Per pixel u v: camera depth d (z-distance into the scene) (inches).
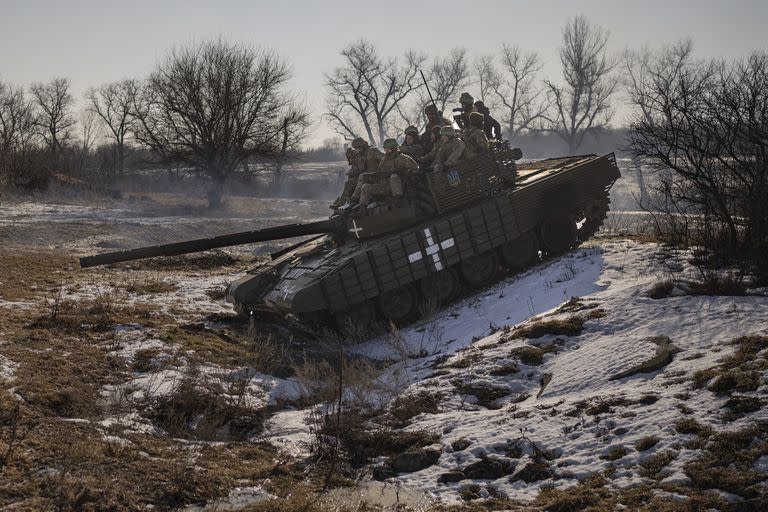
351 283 662.5
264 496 344.5
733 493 301.7
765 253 567.5
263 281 727.7
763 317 454.6
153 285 836.0
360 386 468.1
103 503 314.3
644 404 382.6
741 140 608.4
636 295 545.0
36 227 1201.4
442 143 729.6
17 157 1882.4
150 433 416.8
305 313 669.9
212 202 1808.6
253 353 600.7
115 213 1521.9
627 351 456.8
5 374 458.0
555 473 346.9
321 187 2551.7
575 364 466.0
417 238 692.7
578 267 692.7
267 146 1908.2
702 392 376.8
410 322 710.5
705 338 446.9
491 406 450.0
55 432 383.6
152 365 532.7
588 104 2824.8
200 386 488.7
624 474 331.0
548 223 786.8
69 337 572.1
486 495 343.0
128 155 2962.6
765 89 602.9
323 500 343.3
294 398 505.4
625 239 803.4
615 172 842.8
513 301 661.9
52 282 807.1
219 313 735.1
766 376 370.9
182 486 341.1
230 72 1814.7
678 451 333.7
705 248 641.6
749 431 331.0
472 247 722.2
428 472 371.2
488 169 740.7
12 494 310.3
